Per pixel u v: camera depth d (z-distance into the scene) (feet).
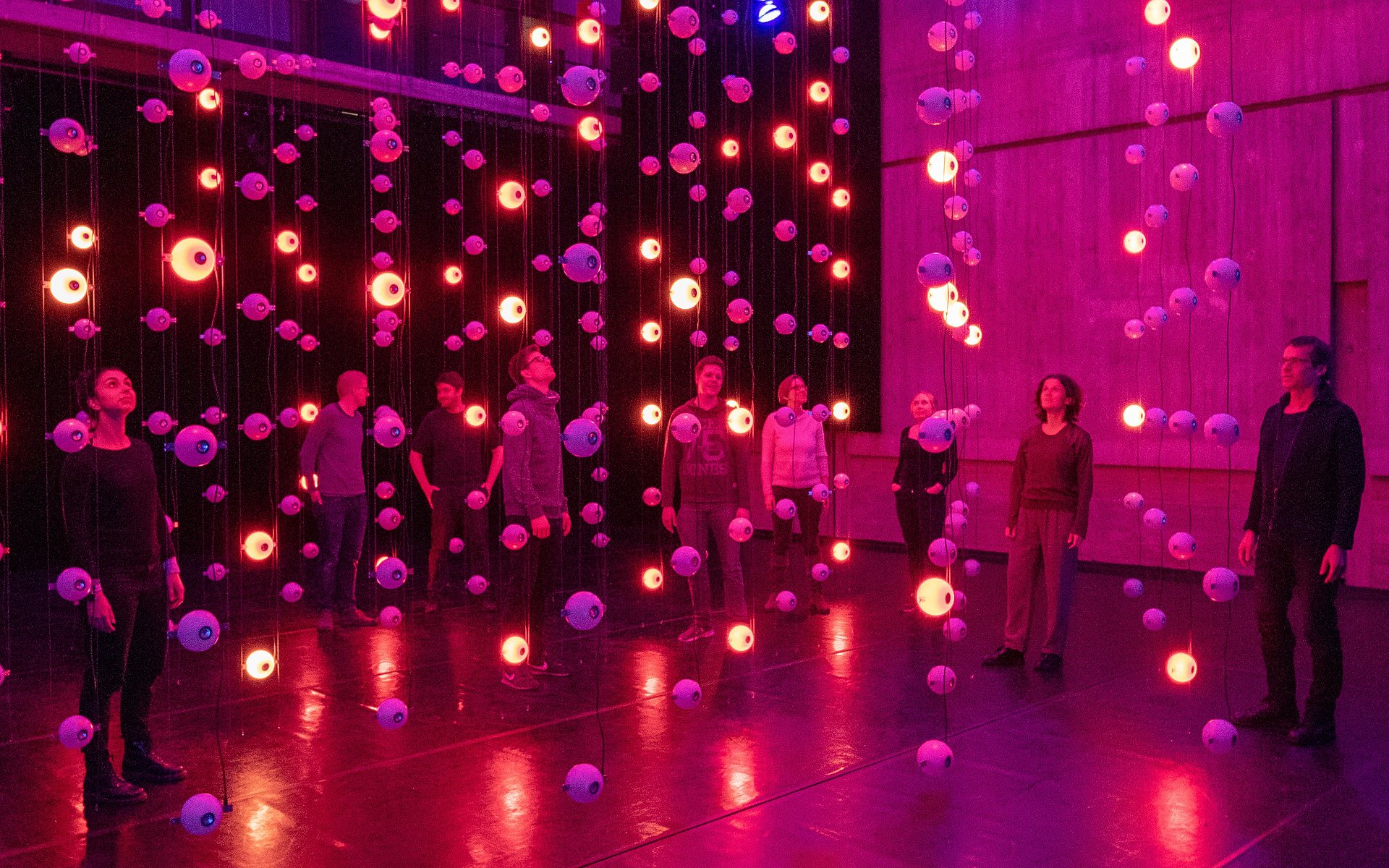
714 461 18.54
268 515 30.30
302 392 30.53
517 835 10.05
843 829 10.14
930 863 9.36
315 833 10.12
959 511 17.19
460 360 32.55
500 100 31.63
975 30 28.48
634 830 10.14
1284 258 23.82
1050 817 10.41
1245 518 24.31
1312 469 12.57
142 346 27.12
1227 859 9.38
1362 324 23.18
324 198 30.55
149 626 11.27
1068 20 26.84
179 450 9.27
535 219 33.68
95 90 26.89
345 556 20.18
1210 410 24.86
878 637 18.88
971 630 19.54
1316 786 11.16
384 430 15.57
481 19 31.89
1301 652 17.44
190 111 28.14
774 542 21.17
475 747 12.80
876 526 30.99
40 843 9.91
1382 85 22.61
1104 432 26.50
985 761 12.08
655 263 34.71
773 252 32.30
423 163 31.35
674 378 34.71
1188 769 11.75
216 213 28.91
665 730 13.42
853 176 30.76
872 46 30.40
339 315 30.96
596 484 36.09
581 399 35.17
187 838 10.03
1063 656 17.16
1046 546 16.46
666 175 34.24
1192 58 12.26
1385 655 17.28
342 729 13.60
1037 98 27.40
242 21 26.81
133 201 27.68
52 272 26.61
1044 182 27.40
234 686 15.84
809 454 20.83
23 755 12.69
